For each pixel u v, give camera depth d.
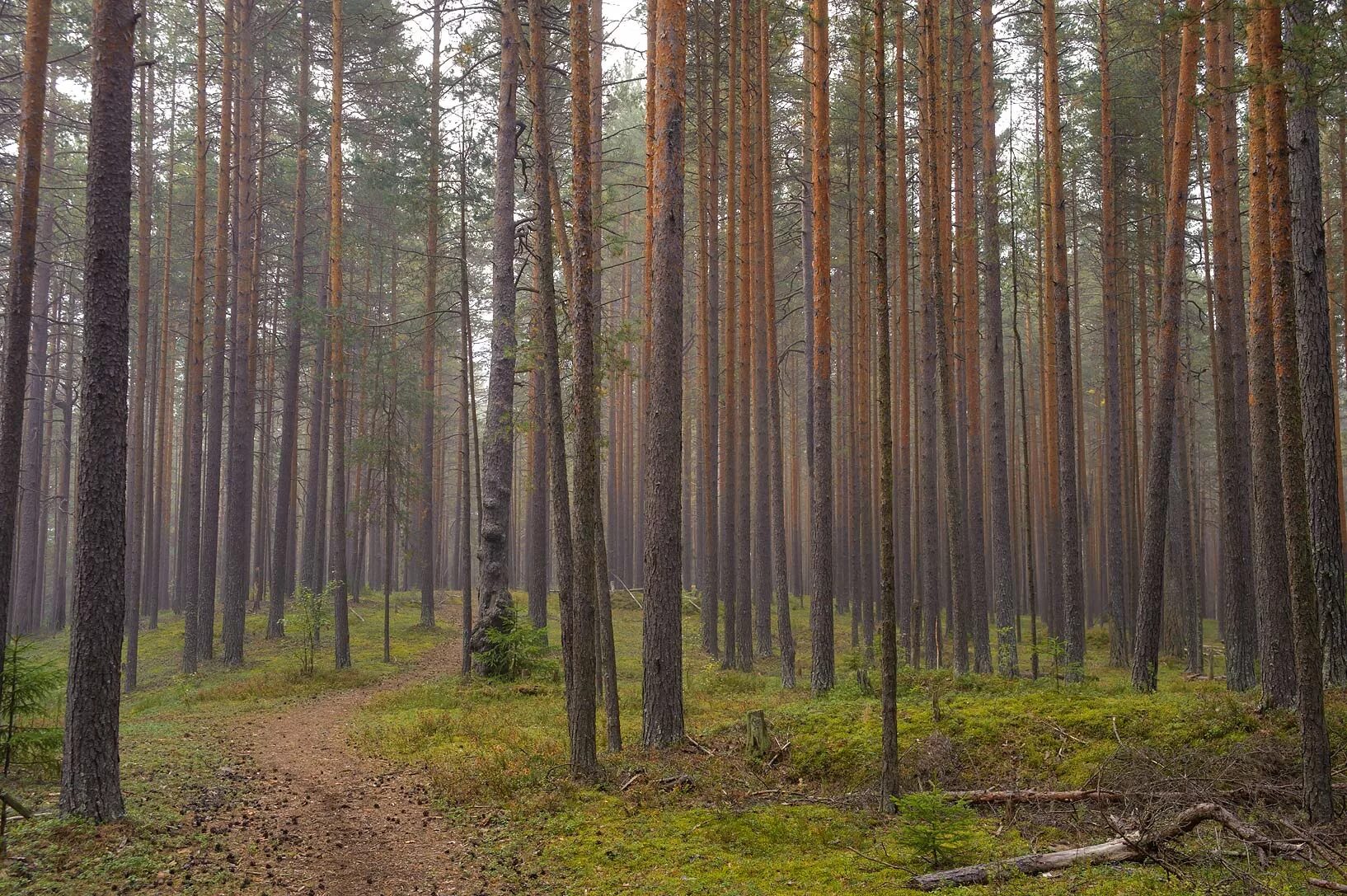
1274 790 8.84
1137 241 27.19
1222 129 17.55
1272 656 11.04
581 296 11.42
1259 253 11.70
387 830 9.45
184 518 38.19
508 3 18.16
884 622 9.66
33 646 10.73
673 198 13.05
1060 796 9.49
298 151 29.34
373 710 17.56
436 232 31.09
